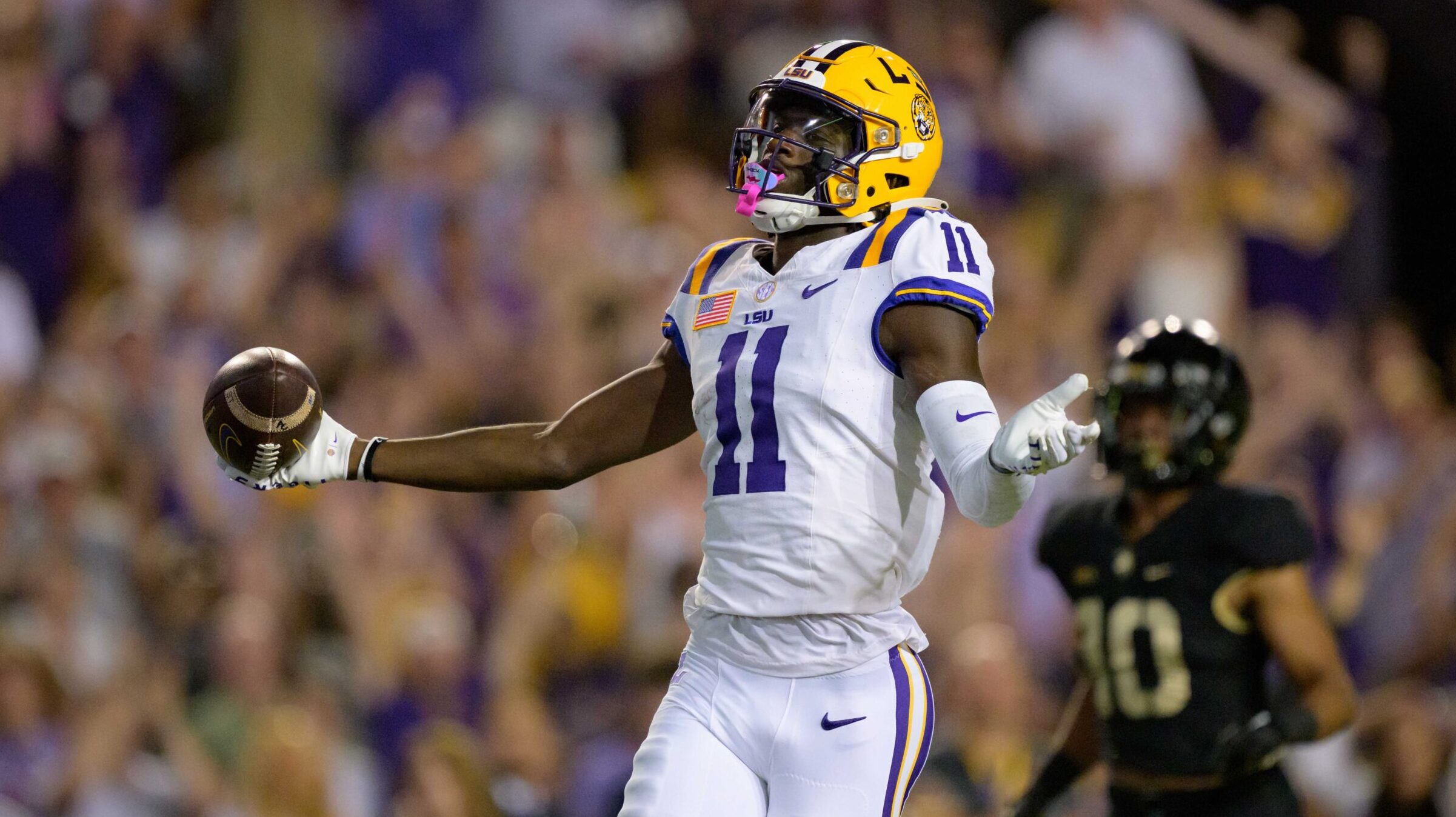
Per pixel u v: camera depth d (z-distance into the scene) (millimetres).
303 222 31328
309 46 34594
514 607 25266
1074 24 37000
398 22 34500
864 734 11227
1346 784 23875
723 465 11352
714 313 11648
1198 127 38125
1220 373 15070
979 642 22844
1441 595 27266
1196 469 15047
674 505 26594
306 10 34625
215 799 22625
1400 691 25141
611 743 23141
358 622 24812
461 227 31172
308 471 12133
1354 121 38156
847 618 11242
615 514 26344
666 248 32656
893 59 11734
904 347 10922
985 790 21547
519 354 30266
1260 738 14117
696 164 35938
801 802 11203
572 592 25453
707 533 11539
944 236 11117
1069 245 35875
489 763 22750
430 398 29078
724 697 11398
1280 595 14625
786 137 11461
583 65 35750
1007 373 31375
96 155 31625
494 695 24188
